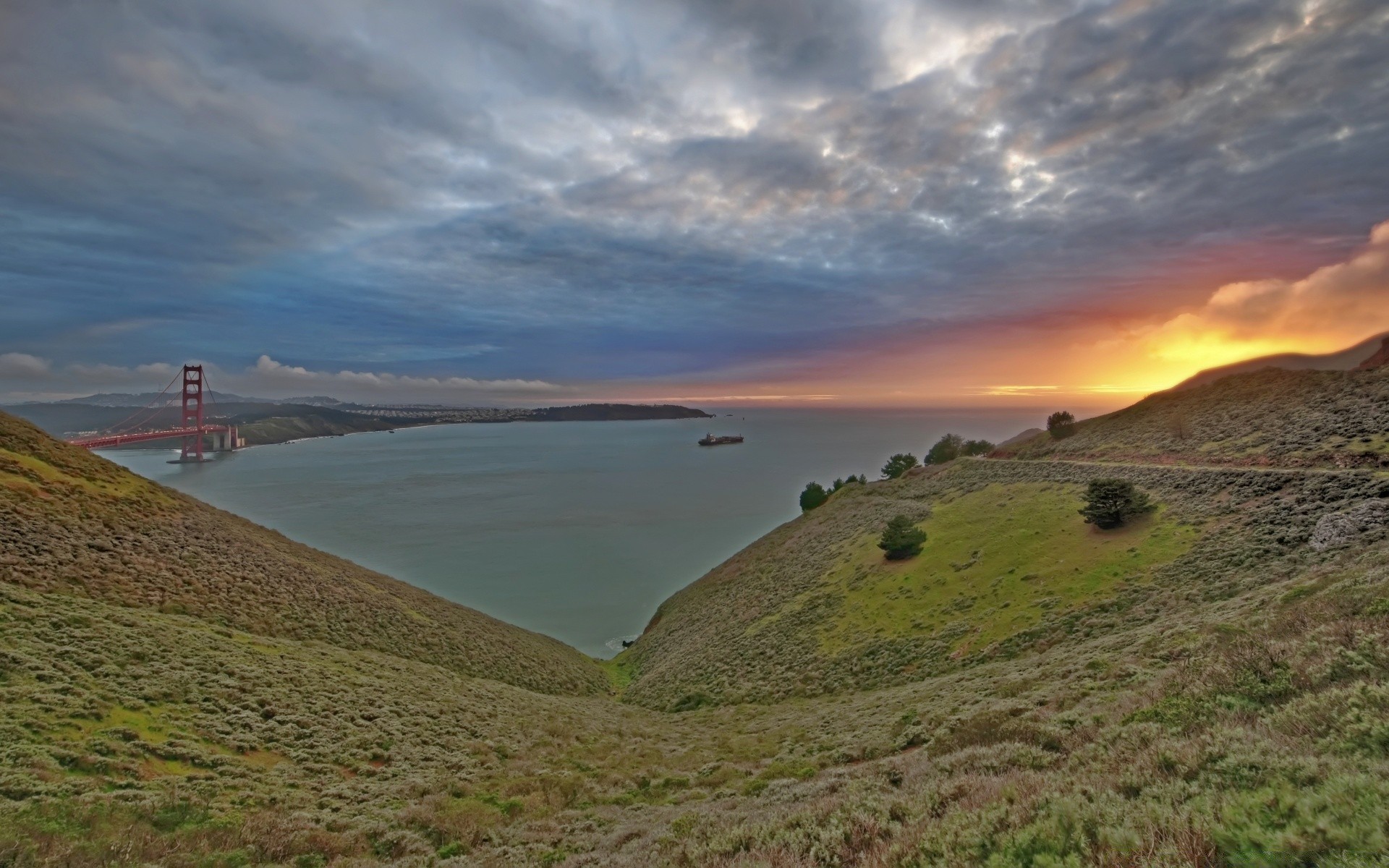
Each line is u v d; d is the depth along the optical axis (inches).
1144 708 374.9
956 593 1228.5
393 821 478.6
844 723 733.9
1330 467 1181.7
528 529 6176.2
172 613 927.0
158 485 1627.7
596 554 5177.2
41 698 533.6
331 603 1268.5
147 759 495.2
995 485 1967.3
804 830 322.7
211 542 1333.7
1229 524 1040.2
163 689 623.5
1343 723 252.1
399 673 957.8
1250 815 194.7
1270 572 802.2
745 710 1021.2
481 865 405.4
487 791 582.6
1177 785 235.0
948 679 828.0
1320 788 196.1
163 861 346.9
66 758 457.4
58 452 1441.9
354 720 695.7
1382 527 772.0
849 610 1380.4
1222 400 1968.5
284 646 919.7
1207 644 509.4
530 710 968.9
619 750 776.9
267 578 1252.5
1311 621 426.9
